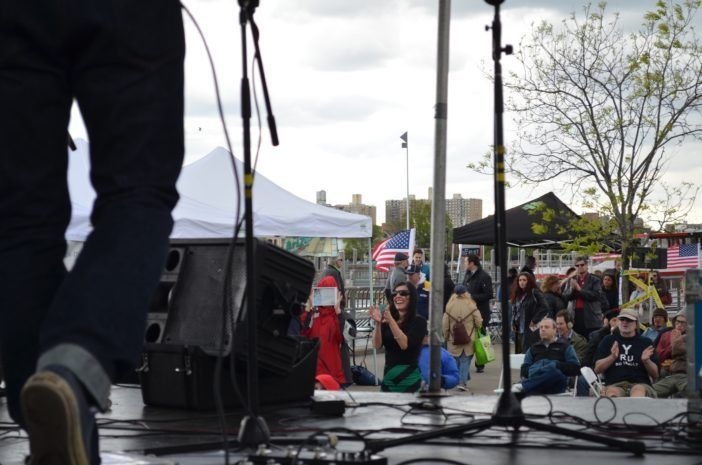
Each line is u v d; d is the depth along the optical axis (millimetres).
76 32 2041
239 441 3127
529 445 3234
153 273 1984
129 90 2047
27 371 2195
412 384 9164
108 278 1918
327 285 12383
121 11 2045
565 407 4480
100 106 2049
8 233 2180
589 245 20844
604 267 23156
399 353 9242
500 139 3523
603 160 20875
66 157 2230
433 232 6250
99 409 1896
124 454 2918
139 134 2049
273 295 4562
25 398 1744
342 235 15688
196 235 14188
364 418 4250
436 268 6254
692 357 3488
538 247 23234
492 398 5027
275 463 2809
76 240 12938
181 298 4844
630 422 3908
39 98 2107
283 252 4590
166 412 4676
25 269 2156
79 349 1846
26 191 2160
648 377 10211
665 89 20703
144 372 4871
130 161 2045
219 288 4691
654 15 20750
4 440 3607
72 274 1948
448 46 6402
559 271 31734
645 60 20703
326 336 11656
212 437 3643
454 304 15156
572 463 2904
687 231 23516
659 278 19984
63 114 2170
